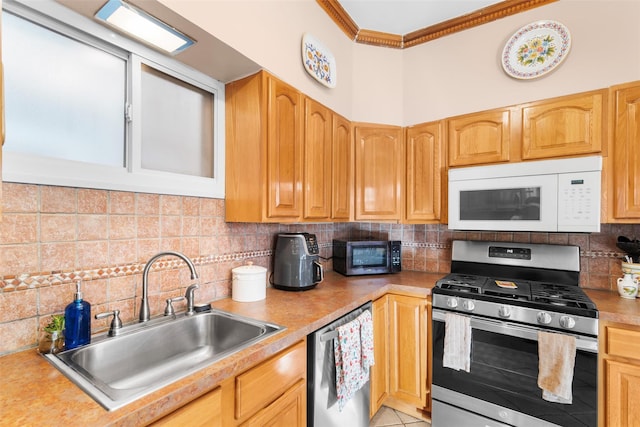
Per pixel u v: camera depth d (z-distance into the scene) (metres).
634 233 1.77
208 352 1.33
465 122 2.01
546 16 1.84
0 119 0.54
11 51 0.97
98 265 1.12
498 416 1.62
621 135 1.57
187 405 0.79
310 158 1.74
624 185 1.55
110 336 1.08
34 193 0.97
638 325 1.34
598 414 1.41
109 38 1.16
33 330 0.97
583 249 1.90
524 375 1.55
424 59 2.25
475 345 1.69
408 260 2.52
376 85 2.28
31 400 0.70
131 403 0.69
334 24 2.04
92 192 1.11
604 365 1.41
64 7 1.04
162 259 1.33
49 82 1.05
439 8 2.01
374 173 2.21
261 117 1.45
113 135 1.21
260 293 1.57
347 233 2.71
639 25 1.59
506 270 2.06
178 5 1.07
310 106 1.74
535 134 1.78
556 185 1.65
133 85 1.25
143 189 1.26
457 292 1.75
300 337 1.17
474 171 1.89
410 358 1.92
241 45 1.32
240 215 1.53
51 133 1.05
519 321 1.57
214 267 1.55
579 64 1.73
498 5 1.95
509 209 1.78
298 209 1.65
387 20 2.14
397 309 1.97
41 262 0.99
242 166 1.53
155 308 1.30
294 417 1.17
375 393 1.81
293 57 1.65
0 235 0.91
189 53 1.32
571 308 1.46
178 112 1.45
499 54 1.98
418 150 2.20
